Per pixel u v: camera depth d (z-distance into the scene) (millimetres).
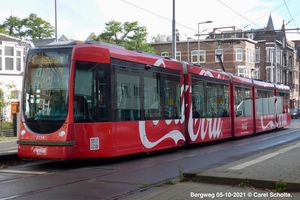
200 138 18359
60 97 12109
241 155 14742
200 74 18656
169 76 16156
